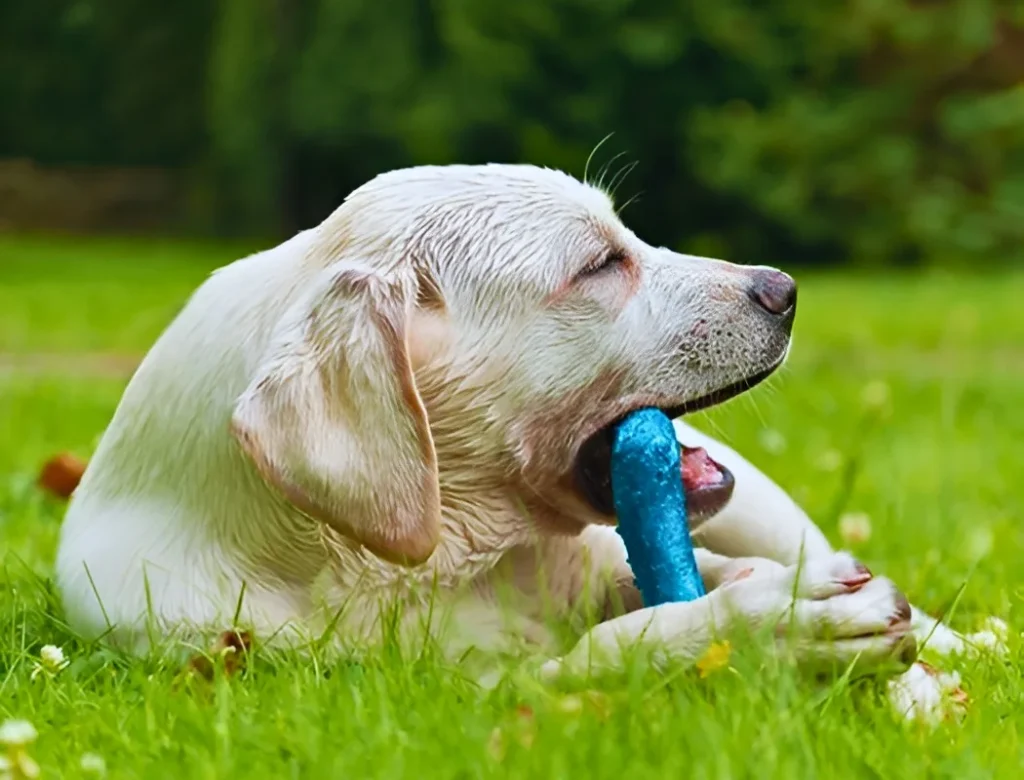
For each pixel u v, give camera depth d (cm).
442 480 445
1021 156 3219
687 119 3278
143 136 4166
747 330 461
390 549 408
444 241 442
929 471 934
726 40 3228
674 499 433
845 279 2875
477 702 372
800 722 340
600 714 350
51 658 420
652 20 3231
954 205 3183
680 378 457
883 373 1536
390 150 3491
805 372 1496
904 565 616
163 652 425
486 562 451
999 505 808
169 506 452
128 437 467
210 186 3791
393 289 419
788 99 3291
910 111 3247
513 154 3331
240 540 441
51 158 4197
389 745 338
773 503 532
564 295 448
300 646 423
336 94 3412
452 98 3294
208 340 453
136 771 339
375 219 445
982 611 540
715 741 328
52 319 2006
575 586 475
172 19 4094
